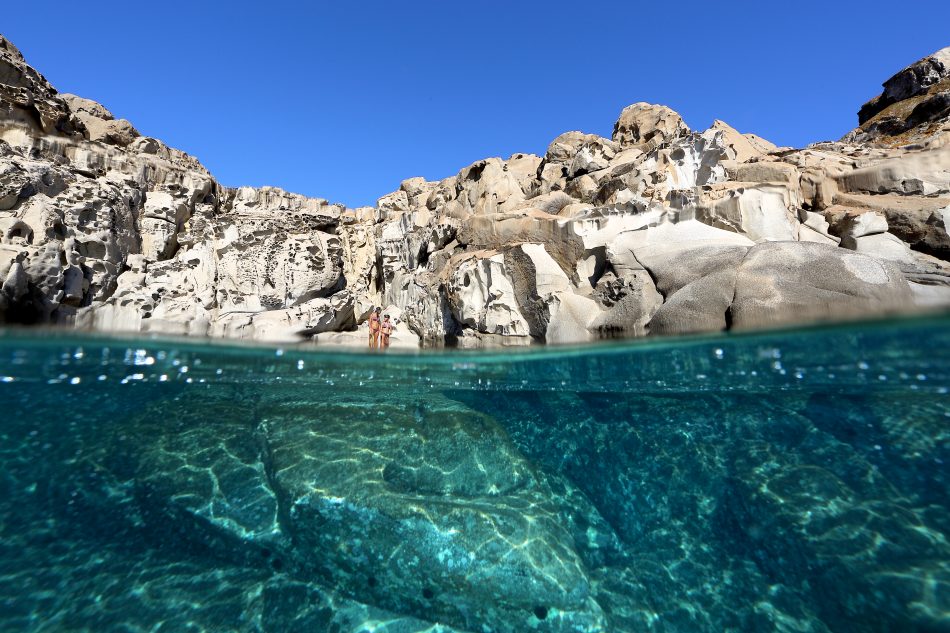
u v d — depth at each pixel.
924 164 12.67
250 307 16.70
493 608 4.46
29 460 6.99
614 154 18.83
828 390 8.12
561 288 11.59
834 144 16.61
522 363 8.77
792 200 12.52
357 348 8.98
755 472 6.13
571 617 4.42
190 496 5.82
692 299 8.04
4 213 12.61
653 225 11.59
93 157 16.45
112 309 13.34
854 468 5.96
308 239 18.67
